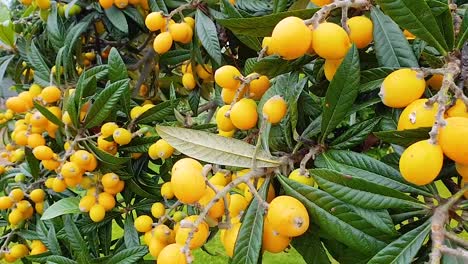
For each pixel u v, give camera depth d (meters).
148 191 0.66
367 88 0.39
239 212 0.41
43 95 0.67
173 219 0.54
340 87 0.38
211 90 0.86
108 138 0.62
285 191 0.38
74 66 0.83
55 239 0.66
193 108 0.82
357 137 0.42
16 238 0.77
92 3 0.81
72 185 0.62
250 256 0.35
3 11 1.00
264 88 0.49
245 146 0.41
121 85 0.61
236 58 0.79
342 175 0.35
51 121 0.63
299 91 0.42
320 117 0.44
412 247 0.33
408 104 0.34
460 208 0.35
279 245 0.37
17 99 0.71
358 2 0.38
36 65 0.76
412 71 0.34
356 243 0.35
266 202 0.37
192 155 0.41
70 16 0.83
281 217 0.34
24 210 0.74
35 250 0.73
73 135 0.64
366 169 0.39
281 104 0.43
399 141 0.34
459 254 0.28
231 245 0.38
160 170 0.68
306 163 0.44
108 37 0.96
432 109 0.32
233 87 0.48
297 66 0.45
